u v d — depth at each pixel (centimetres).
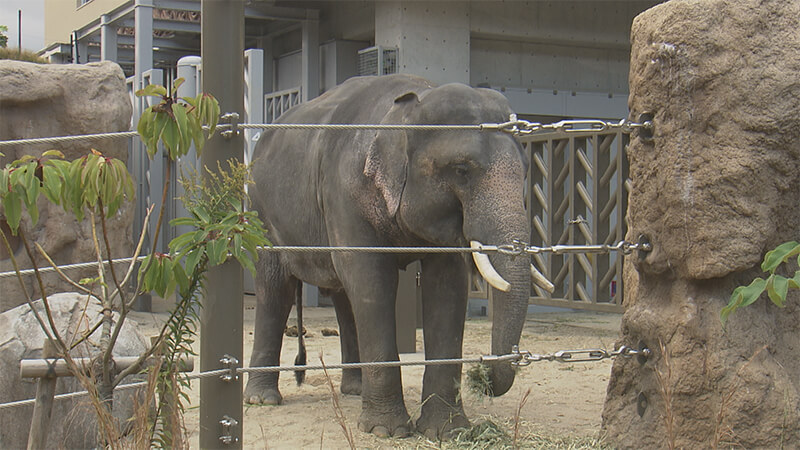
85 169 273
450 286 518
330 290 642
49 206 952
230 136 351
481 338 925
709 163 383
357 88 573
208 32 352
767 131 379
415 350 843
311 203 581
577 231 968
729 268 380
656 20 398
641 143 407
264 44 1501
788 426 372
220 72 352
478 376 473
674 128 390
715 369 383
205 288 325
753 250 380
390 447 476
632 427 419
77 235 970
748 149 379
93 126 982
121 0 1379
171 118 287
